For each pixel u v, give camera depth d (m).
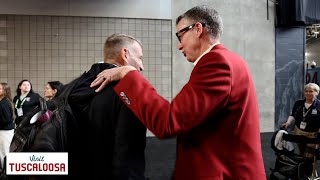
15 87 5.90
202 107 0.86
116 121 1.06
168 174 3.97
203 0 6.64
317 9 6.88
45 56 6.01
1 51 5.87
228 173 0.94
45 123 1.08
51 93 3.89
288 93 7.14
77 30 6.11
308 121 3.43
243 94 0.94
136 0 6.30
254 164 0.96
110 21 6.22
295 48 7.16
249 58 6.96
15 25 5.90
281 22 6.91
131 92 0.94
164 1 6.42
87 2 6.11
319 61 14.16
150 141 6.03
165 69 6.45
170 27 6.46
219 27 1.04
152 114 0.89
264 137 6.41
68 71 6.09
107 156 1.09
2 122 3.60
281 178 3.82
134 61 1.22
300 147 3.48
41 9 5.97
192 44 1.04
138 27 6.33
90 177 1.10
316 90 3.48
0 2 5.83
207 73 0.89
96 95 1.08
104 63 1.18
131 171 1.04
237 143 0.95
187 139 0.98
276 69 7.09
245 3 6.91
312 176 3.25
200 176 0.94
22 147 1.11
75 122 1.10
